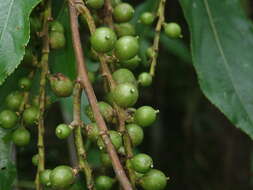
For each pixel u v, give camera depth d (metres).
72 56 0.36
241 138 0.58
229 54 0.38
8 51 0.30
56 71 0.36
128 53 0.31
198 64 0.37
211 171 0.58
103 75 0.31
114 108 0.31
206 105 0.57
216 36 0.38
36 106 0.33
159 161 0.55
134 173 0.30
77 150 0.30
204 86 0.37
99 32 0.30
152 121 0.31
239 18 0.39
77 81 0.30
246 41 0.38
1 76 0.30
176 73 0.53
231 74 0.37
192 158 0.57
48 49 0.33
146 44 0.42
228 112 0.37
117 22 0.34
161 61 0.53
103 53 0.31
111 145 0.28
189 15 0.38
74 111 0.30
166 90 0.55
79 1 0.31
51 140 0.46
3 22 0.31
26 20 0.31
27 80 0.33
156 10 0.38
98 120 0.29
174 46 0.46
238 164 0.59
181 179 0.57
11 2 0.31
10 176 0.34
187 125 0.55
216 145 0.61
